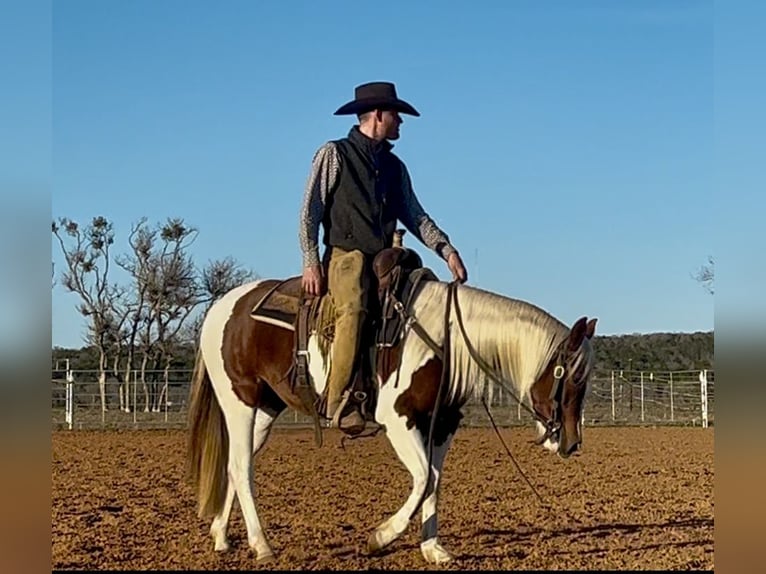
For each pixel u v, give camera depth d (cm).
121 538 748
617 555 687
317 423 636
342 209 631
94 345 3769
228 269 3941
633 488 1084
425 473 597
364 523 830
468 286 634
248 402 660
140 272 3762
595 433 1973
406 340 605
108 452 1548
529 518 863
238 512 883
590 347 608
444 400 615
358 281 611
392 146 661
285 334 643
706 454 1500
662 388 2669
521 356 612
